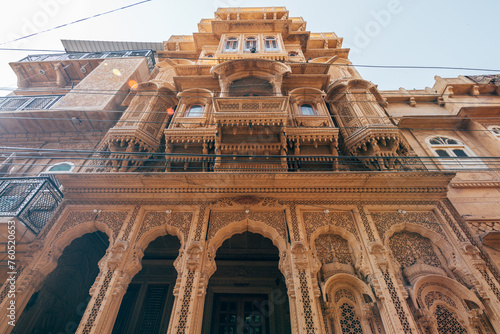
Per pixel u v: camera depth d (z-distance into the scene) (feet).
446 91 36.94
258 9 52.19
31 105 35.96
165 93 33.35
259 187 22.72
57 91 42.86
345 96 32.01
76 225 20.68
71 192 22.52
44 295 21.50
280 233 19.97
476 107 31.96
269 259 28.27
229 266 28.04
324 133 26.40
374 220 20.83
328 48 49.19
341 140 29.14
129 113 29.53
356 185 22.68
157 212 21.70
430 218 21.01
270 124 24.68
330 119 28.99
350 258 19.30
